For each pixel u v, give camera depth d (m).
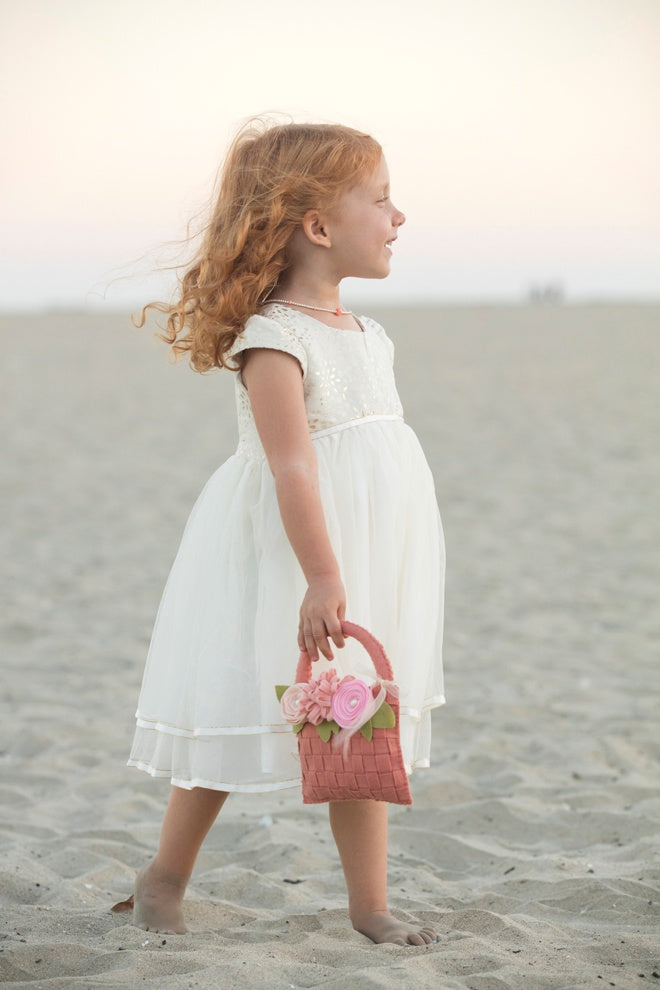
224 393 26.25
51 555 11.25
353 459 3.04
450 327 46.78
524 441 18.97
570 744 5.74
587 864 3.96
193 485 15.34
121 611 9.02
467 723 6.11
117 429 20.72
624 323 47.62
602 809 4.74
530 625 8.64
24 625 8.46
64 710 6.39
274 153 3.10
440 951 2.92
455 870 4.09
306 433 2.96
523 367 30.17
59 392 26.31
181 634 3.09
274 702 2.92
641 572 10.58
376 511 3.03
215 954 2.90
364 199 3.10
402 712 2.99
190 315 3.20
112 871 3.92
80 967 2.88
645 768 5.39
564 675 7.22
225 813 4.71
